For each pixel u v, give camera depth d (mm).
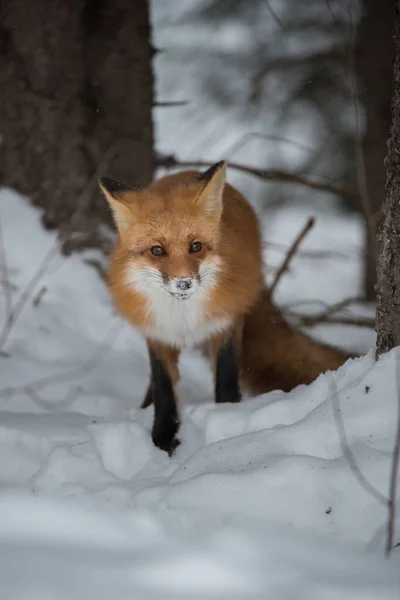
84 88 12109
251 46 19484
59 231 12016
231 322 8617
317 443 6188
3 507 5820
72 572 4602
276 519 5520
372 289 16047
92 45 12148
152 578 4539
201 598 4281
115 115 12297
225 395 8766
